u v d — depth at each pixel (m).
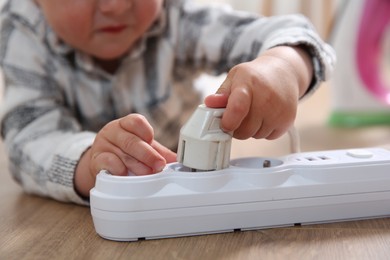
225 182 0.38
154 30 0.72
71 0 0.59
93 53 0.64
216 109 0.38
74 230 0.41
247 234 0.39
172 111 0.77
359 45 1.01
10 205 0.50
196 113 0.39
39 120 0.59
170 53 0.74
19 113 0.59
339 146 0.81
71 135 0.54
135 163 0.40
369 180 0.41
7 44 0.65
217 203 0.38
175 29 0.74
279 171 0.39
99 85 0.71
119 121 0.42
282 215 0.40
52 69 0.67
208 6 0.76
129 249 0.36
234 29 0.71
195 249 0.36
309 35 0.55
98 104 0.72
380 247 0.36
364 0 1.00
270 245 0.37
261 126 0.42
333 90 1.03
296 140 0.48
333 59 0.56
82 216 0.45
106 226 0.37
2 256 0.36
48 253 0.36
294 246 0.36
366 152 0.43
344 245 0.36
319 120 1.07
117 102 0.73
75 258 0.35
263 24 0.67
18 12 0.66
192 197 0.37
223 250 0.36
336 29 1.02
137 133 0.41
